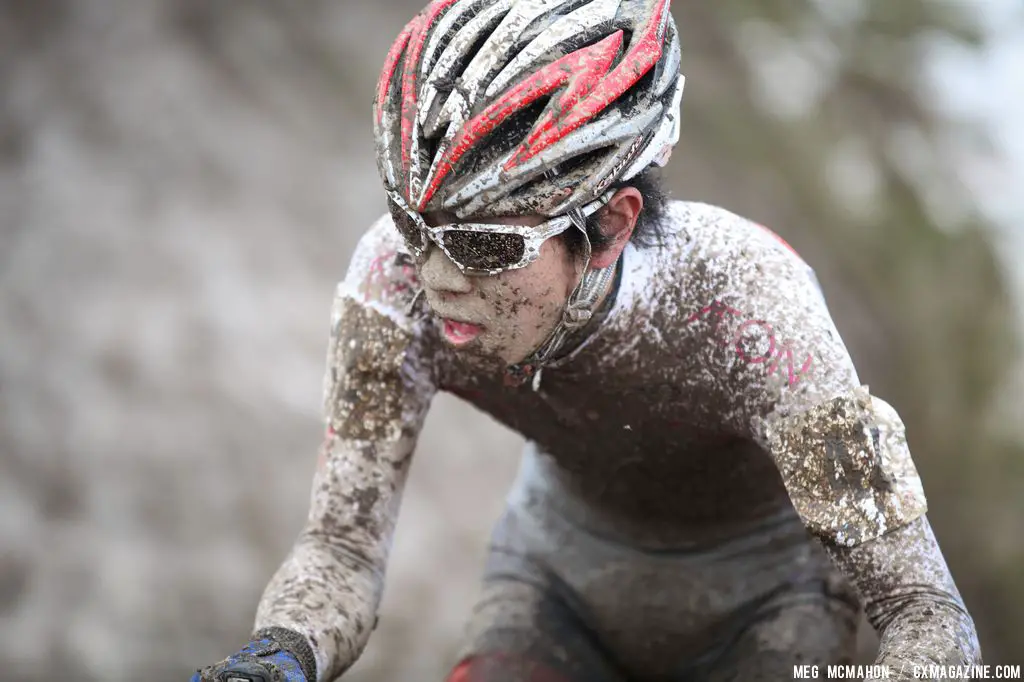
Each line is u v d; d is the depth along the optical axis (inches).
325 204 501.7
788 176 590.2
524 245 106.3
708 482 139.9
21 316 428.8
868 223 597.0
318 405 441.4
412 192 106.3
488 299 109.6
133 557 392.2
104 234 454.9
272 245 476.7
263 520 411.8
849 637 144.6
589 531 153.5
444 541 420.8
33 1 503.5
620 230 113.5
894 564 114.4
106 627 378.3
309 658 118.0
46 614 376.2
